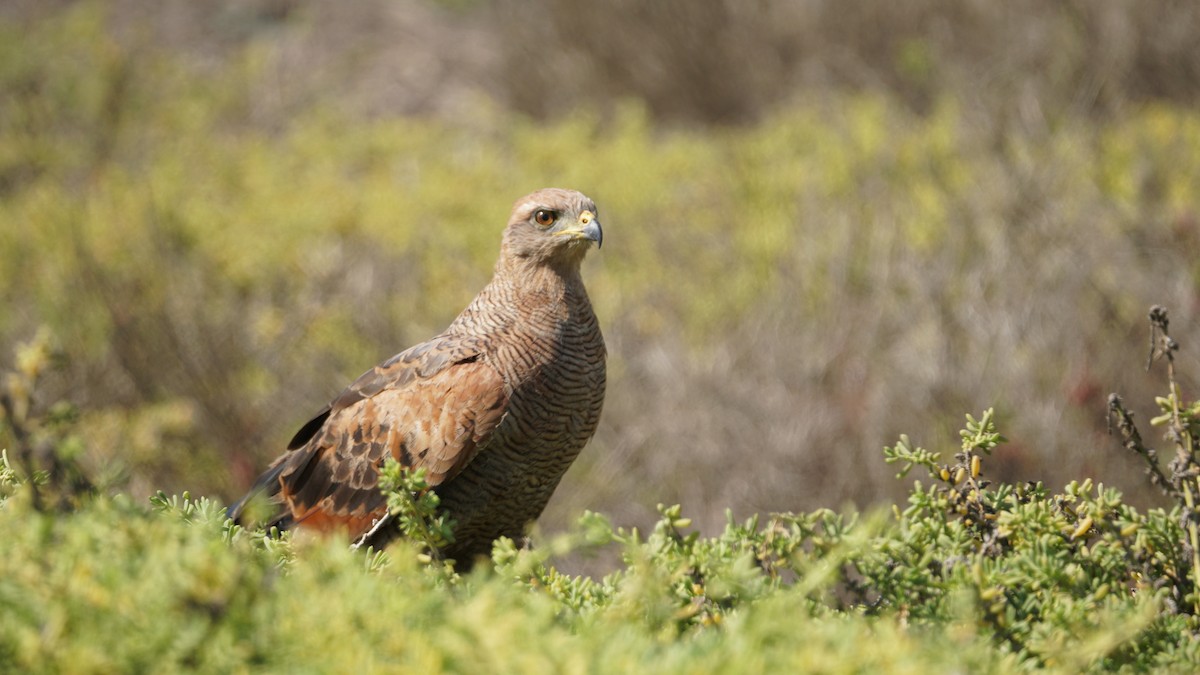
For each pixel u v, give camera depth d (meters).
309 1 43.44
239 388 18.42
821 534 6.88
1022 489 7.86
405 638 5.07
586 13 35.03
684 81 34.28
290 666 5.02
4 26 39.34
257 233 25.12
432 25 40.91
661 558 6.48
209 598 5.13
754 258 21.58
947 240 19.77
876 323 18.20
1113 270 18.47
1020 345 16.91
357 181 29.95
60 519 6.27
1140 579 6.80
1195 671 5.75
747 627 5.29
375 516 10.95
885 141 25.69
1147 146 22.44
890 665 4.96
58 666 4.84
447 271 22.94
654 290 21.44
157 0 43.34
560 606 6.14
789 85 33.31
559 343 10.84
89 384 18.38
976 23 30.70
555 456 11.04
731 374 18.09
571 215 10.88
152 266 21.98
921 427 16.42
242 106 36.72
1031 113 24.20
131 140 33.31
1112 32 28.08
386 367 11.30
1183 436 6.92
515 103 35.94
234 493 17.14
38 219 25.75
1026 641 5.92
